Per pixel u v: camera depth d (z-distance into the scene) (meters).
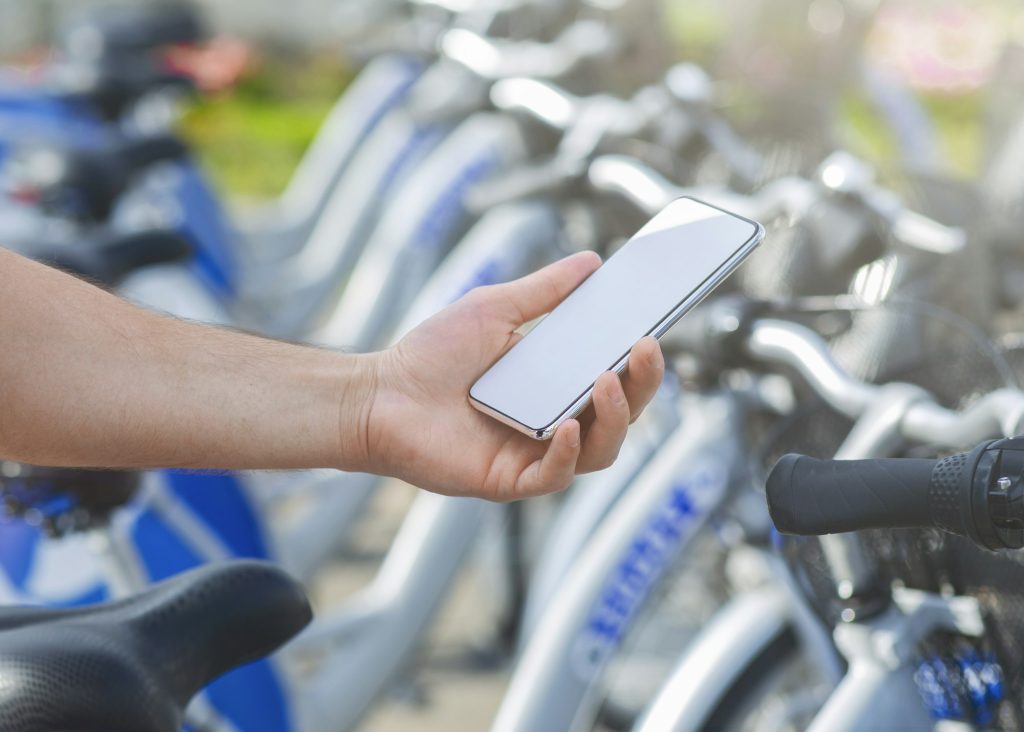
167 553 2.40
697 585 2.70
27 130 3.97
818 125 2.79
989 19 6.55
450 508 2.82
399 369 1.30
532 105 2.62
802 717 2.03
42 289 1.21
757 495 2.08
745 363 1.78
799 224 2.02
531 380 1.27
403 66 4.77
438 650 3.54
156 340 1.24
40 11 7.53
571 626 2.15
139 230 2.82
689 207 1.35
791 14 3.30
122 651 1.16
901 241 2.02
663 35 3.31
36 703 1.11
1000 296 2.38
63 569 2.33
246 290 4.56
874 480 1.03
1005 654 1.49
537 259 2.97
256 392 1.26
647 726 1.95
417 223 3.71
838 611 1.56
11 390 1.18
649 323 1.28
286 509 3.95
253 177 7.24
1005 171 3.48
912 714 1.53
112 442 1.21
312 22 8.43
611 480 2.57
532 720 2.13
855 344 1.77
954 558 1.53
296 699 2.63
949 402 1.59
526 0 3.76
